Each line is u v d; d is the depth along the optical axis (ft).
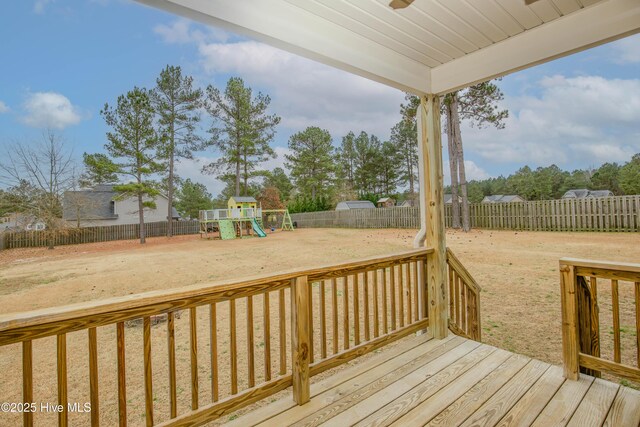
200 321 13.87
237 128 81.15
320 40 6.89
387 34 7.67
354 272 7.84
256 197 106.42
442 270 9.73
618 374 6.57
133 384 9.07
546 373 7.47
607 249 24.40
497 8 6.77
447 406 6.28
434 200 9.76
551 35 7.35
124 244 58.65
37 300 18.15
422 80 9.43
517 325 11.58
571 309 7.18
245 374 9.34
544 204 40.70
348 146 128.98
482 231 43.75
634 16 6.28
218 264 27.40
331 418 6.02
